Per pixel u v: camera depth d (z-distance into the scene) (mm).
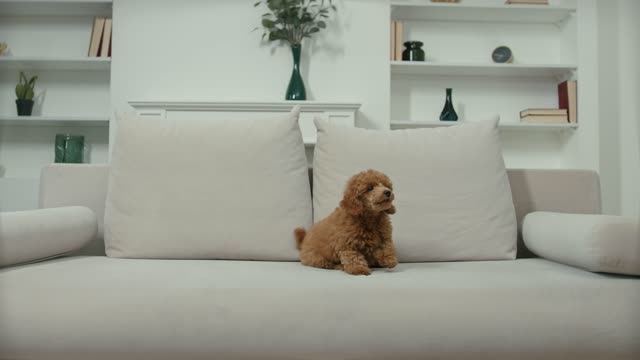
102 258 1198
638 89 3139
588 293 809
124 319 771
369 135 1306
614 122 3143
